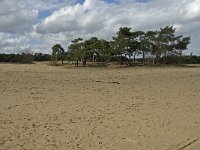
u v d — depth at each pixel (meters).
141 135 11.49
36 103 16.09
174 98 20.17
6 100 16.47
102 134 11.34
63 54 74.88
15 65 50.00
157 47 73.69
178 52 75.44
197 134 11.91
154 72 44.66
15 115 13.34
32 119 12.83
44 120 12.77
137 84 27.70
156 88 25.19
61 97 18.31
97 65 66.06
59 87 22.62
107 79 31.47
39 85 23.19
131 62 72.25
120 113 14.80
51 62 74.50
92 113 14.49
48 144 9.93
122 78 33.34
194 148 10.35
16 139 10.20
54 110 14.71
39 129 11.47
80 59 69.12
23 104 15.68
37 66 51.44
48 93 19.52
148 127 12.59
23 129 11.34
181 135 11.72
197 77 37.28
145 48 71.94
